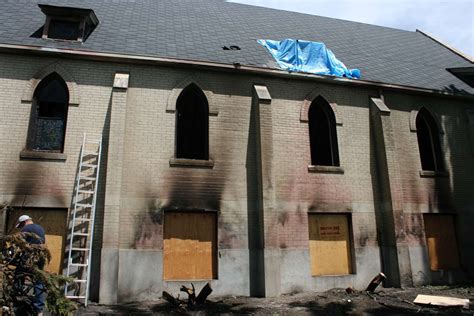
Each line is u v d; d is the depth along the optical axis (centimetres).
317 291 1098
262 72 1189
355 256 1161
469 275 1259
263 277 1039
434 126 1389
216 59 1198
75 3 1437
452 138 1377
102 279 929
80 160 1005
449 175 1328
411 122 1335
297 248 1109
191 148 1130
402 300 975
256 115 1162
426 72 1534
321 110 1288
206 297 957
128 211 1008
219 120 1143
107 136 1047
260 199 1094
